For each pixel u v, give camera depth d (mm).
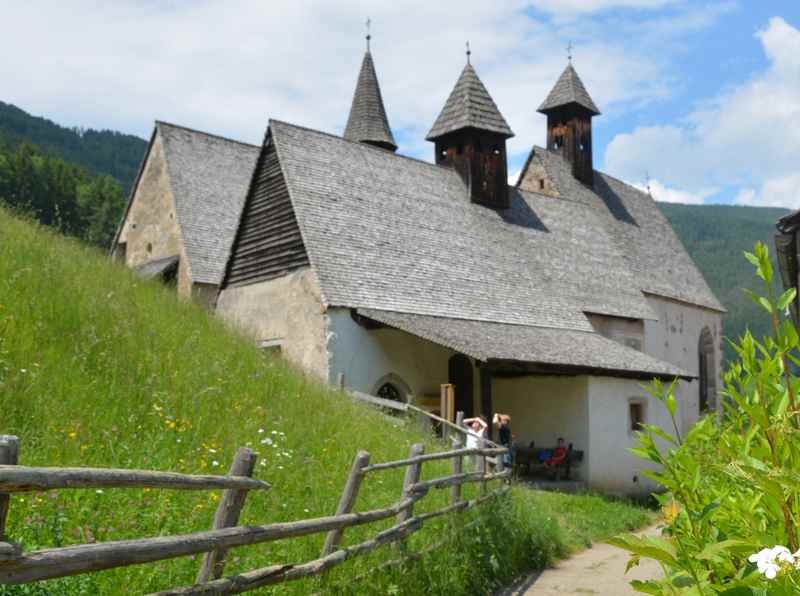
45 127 145625
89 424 7711
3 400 7301
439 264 22281
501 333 20172
